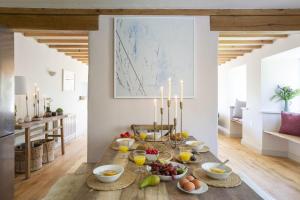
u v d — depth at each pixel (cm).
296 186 264
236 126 552
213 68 271
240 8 269
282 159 367
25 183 270
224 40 365
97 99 270
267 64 400
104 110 270
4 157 204
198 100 272
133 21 268
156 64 270
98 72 270
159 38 269
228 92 572
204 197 103
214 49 270
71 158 372
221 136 558
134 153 161
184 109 272
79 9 268
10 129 214
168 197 103
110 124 271
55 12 267
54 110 449
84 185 117
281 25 268
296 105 393
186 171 129
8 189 211
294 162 351
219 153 401
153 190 110
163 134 255
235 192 108
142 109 271
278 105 401
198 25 270
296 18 267
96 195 104
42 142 351
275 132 377
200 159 161
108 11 268
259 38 340
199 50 271
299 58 391
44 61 408
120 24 268
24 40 347
